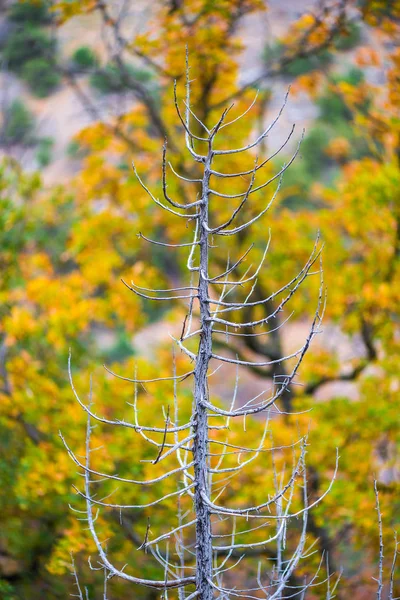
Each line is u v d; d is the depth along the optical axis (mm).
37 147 28125
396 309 11977
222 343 13281
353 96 12188
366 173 12539
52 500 9641
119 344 24141
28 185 13055
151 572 8812
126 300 12797
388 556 9359
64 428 9562
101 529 8641
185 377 4168
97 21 23266
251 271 13039
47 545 10531
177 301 13734
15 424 10906
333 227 13289
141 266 13188
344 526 9852
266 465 9328
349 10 12242
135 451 9180
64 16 11844
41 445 9648
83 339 13930
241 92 12500
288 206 18688
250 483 9359
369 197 12234
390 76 11297
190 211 12688
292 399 12438
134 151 13477
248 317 12961
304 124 27484
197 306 13523
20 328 10852
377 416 10648
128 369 10750
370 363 12625
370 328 12320
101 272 12859
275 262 13031
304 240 12906
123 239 13695
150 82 15930
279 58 13445
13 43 14195
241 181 13031
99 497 8977
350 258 13156
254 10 11219
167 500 8609
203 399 4062
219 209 13398
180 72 11859
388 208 12336
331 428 10547
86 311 11211
